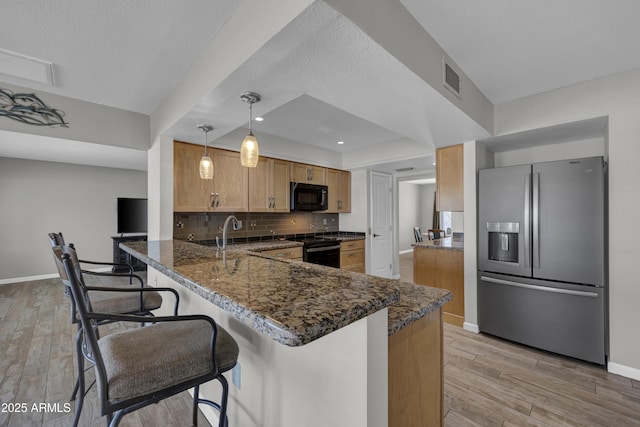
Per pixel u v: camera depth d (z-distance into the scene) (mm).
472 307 2959
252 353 1296
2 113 2311
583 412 1735
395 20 1424
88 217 5602
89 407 1750
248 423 1328
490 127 2699
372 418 774
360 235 5117
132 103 2777
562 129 2574
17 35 1728
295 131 3762
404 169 5152
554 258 2416
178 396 1884
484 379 2092
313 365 946
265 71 1549
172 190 2883
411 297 1227
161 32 1710
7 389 1918
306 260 4020
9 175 4855
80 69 2129
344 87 1733
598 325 2232
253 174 3738
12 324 3033
